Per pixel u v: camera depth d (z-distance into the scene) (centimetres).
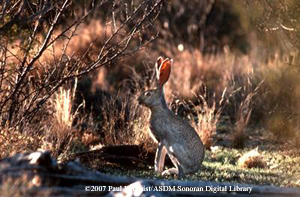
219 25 3077
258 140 1805
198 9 3191
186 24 3083
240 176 1229
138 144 1454
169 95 1983
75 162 877
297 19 1576
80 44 2061
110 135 1591
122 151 1384
